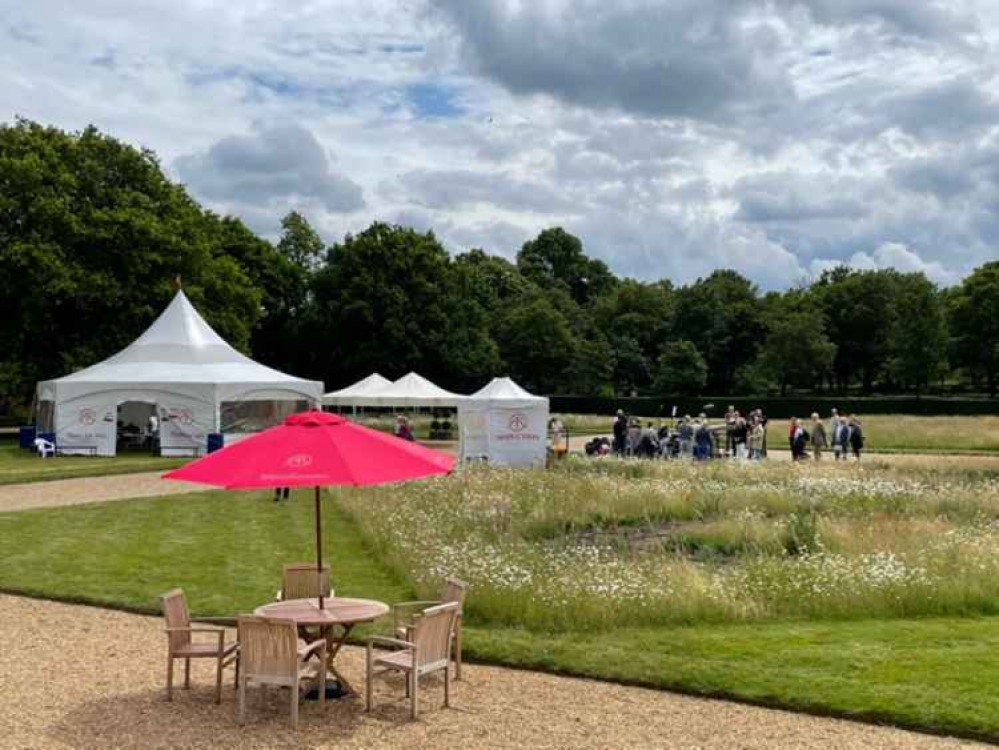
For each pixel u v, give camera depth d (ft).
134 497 81.35
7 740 25.40
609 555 49.32
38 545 56.65
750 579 41.60
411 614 38.09
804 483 74.18
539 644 34.71
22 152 160.04
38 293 146.92
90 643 35.73
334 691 30.09
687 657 32.99
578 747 25.26
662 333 336.29
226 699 29.48
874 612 39.45
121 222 156.15
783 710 28.55
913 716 27.27
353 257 223.30
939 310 256.11
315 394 134.51
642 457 108.99
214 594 43.65
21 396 186.91
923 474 86.33
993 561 43.73
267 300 241.35
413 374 159.63
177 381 124.16
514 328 281.54
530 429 108.06
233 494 83.61
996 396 287.07
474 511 62.13
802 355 274.98
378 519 60.08
